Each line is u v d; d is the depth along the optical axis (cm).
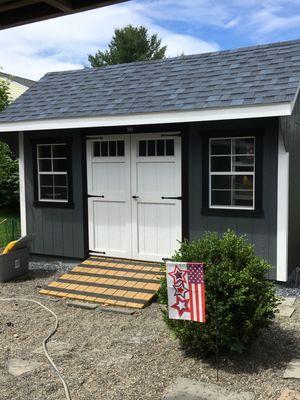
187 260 465
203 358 446
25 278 772
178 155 741
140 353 464
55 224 866
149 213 775
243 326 429
